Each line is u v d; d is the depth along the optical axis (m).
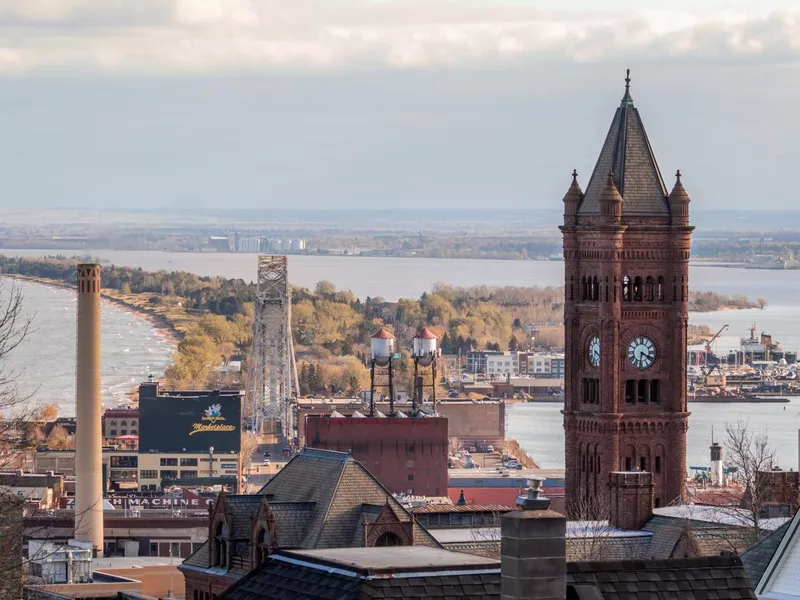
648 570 178.25
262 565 186.75
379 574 175.00
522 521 163.62
